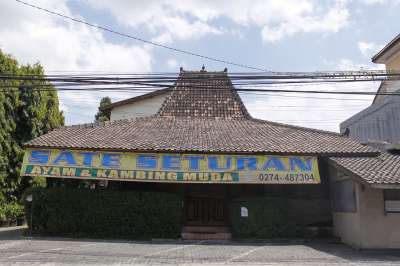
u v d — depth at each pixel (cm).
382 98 2511
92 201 1803
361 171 1599
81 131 2125
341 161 1794
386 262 1270
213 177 1820
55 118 2691
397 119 2192
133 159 1844
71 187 1847
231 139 2092
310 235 1894
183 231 1895
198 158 1853
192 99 2727
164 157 1853
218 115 2644
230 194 2003
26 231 1844
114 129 2192
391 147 2041
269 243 1727
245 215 1830
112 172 1816
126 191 1825
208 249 1522
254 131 2297
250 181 1820
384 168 1652
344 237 1762
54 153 1830
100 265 1168
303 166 1858
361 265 1213
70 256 1295
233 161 1853
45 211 1791
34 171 1792
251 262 1256
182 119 2542
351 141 2123
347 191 1744
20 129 2325
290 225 1839
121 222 1798
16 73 2270
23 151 2294
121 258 1286
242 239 1788
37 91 2427
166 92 3231
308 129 2369
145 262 1230
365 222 1581
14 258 1244
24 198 1828
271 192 2012
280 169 1847
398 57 2503
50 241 1636
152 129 2238
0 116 2109
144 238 1791
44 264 1160
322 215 1977
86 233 1788
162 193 1836
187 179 1814
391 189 1614
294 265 1216
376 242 1565
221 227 1944
